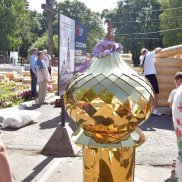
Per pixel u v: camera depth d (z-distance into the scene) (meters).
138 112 1.99
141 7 84.94
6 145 7.10
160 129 8.90
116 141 2.00
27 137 7.83
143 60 10.89
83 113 1.99
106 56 2.09
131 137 2.03
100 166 2.00
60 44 6.14
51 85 16.83
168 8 74.00
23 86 19.97
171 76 11.11
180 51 11.15
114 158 1.99
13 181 2.28
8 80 23.64
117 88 1.95
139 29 84.44
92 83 1.99
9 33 72.00
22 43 81.56
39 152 6.66
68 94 2.08
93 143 2.00
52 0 18.80
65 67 6.57
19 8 73.88
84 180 2.06
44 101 13.25
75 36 7.35
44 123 9.36
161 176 5.50
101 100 1.95
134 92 1.96
